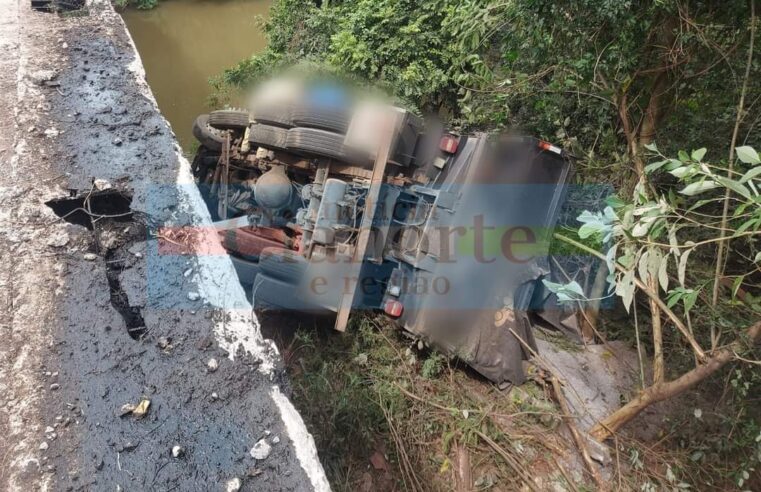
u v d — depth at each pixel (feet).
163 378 4.90
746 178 4.55
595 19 10.21
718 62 9.99
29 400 4.62
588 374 11.98
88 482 4.22
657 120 11.65
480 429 10.85
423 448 10.66
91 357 4.96
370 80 17.37
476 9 13.20
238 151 14.51
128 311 5.38
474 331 11.65
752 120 10.44
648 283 8.52
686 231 10.72
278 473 4.44
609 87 11.19
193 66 27.50
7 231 5.83
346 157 12.12
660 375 9.14
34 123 7.20
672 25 10.12
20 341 4.99
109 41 9.16
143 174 6.73
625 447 10.37
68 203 6.30
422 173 13.08
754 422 9.25
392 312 11.71
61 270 5.57
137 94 8.03
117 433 4.50
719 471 9.53
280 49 22.25
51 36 9.07
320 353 12.20
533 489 9.94
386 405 11.16
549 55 12.15
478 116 15.10
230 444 4.55
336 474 9.64
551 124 14.08
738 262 10.69
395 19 17.58
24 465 4.24
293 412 4.88
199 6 34.35
